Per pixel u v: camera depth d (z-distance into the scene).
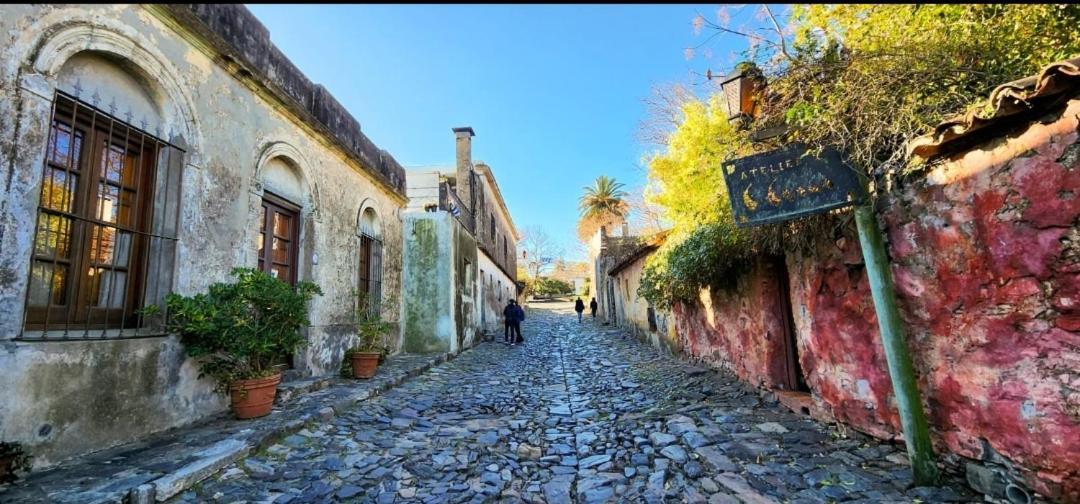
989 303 3.03
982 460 3.14
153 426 4.44
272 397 5.31
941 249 3.34
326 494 3.61
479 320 17.64
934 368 3.45
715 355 8.62
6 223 3.35
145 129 4.68
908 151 3.40
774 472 3.79
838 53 3.99
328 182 8.23
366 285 10.33
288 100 6.76
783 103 4.14
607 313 24.80
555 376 9.52
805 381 5.58
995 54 3.49
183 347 4.82
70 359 3.74
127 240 4.54
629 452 4.65
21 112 3.46
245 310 5.04
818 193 3.80
